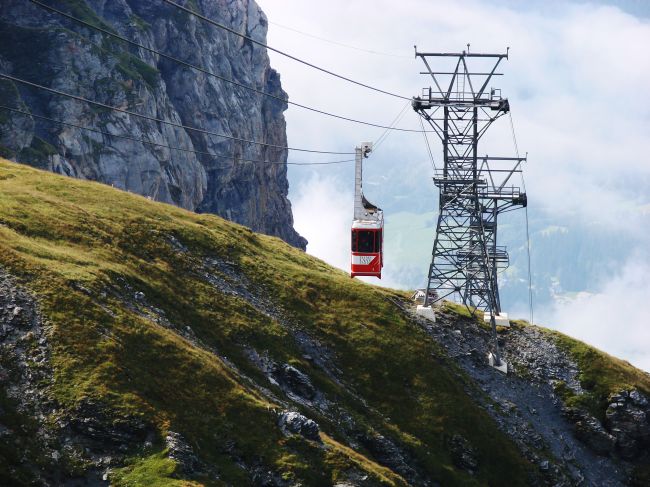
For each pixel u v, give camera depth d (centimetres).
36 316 13088
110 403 12169
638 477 19162
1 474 10719
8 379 11988
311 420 13988
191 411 13025
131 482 11319
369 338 18812
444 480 16162
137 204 19875
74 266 15038
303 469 12975
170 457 11831
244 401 13712
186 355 14038
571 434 19475
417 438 16788
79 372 12475
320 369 17288
